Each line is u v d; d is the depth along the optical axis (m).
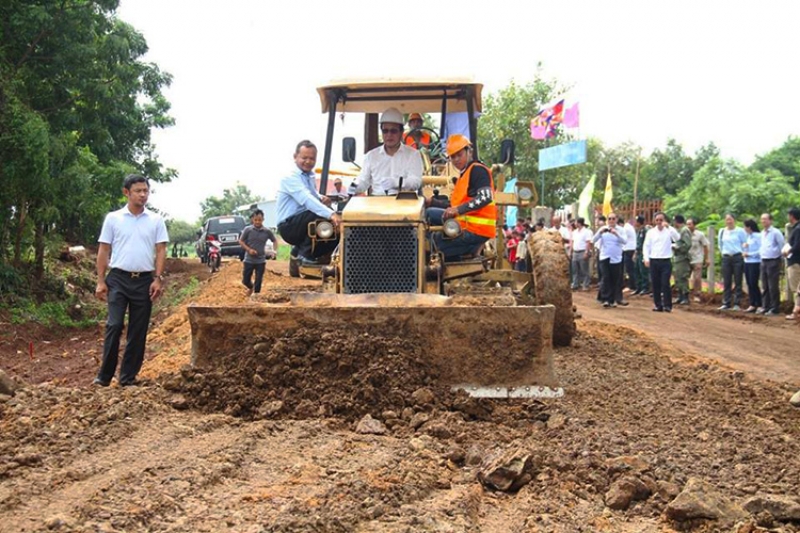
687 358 10.22
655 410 6.73
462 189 8.38
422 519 4.00
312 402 6.15
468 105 9.37
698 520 4.16
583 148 26.08
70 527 3.69
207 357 6.60
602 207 26.36
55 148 16.67
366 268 7.39
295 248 8.97
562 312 9.56
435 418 5.97
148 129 29.95
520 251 18.75
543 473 4.84
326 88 9.28
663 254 16.84
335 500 4.14
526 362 6.38
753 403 7.23
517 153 36.12
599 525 4.16
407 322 6.46
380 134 10.20
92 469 4.66
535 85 36.41
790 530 4.20
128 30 26.53
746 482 4.88
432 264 7.68
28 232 18.41
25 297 17.09
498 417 6.20
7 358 12.82
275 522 3.77
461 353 6.42
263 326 6.55
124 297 7.63
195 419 5.93
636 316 15.80
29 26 16.61
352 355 6.31
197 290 21.33
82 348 13.96
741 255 16.97
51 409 5.98
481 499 4.51
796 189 34.62
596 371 8.47
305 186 8.43
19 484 4.36
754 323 14.77
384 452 5.20
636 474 4.76
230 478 4.58
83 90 19.09
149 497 4.13
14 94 16.30
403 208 7.58
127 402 6.12
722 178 32.34
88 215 19.28
